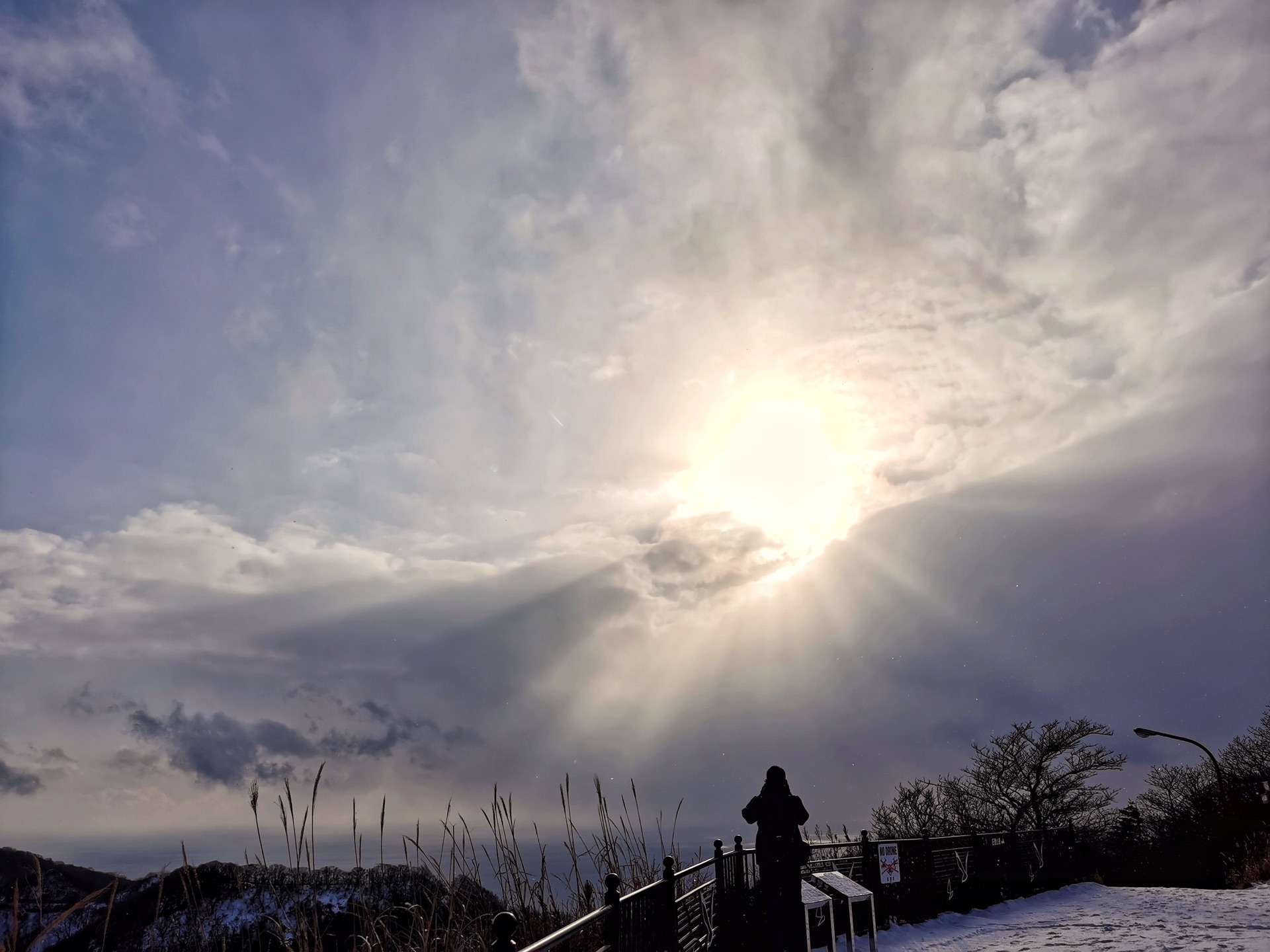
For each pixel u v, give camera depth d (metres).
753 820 9.57
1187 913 12.75
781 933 9.16
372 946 4.61
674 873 7.23
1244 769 29.41
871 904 9.65
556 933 4.14
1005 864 17.09
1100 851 21.64
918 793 27.22
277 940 4.20
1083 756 25.44
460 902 5.38
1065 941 10.94
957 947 11.12
